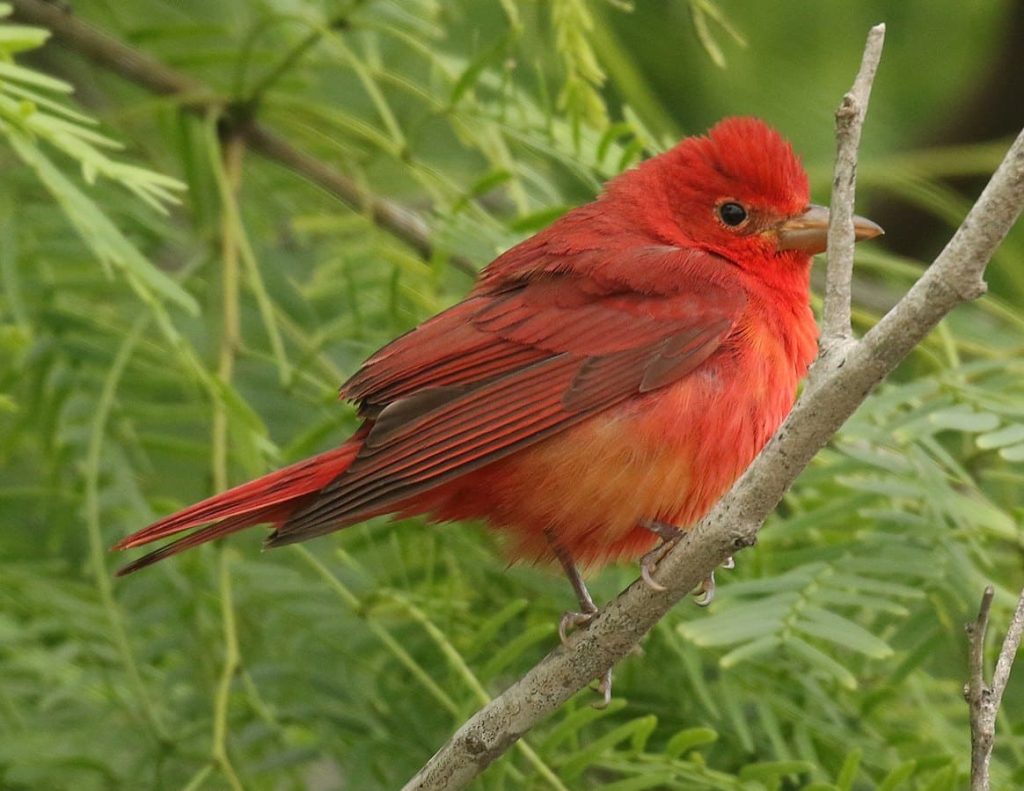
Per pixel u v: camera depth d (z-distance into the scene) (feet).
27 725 35.76
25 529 38.09
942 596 33.68
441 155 45.29
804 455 25.66
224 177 37.19
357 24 38.06
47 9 38.50
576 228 34.55
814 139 49.39
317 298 40.01
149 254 39.17
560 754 33.50
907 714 34.60
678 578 26.78
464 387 31.91
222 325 36.19
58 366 36.88
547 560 32.86
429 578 34.76
